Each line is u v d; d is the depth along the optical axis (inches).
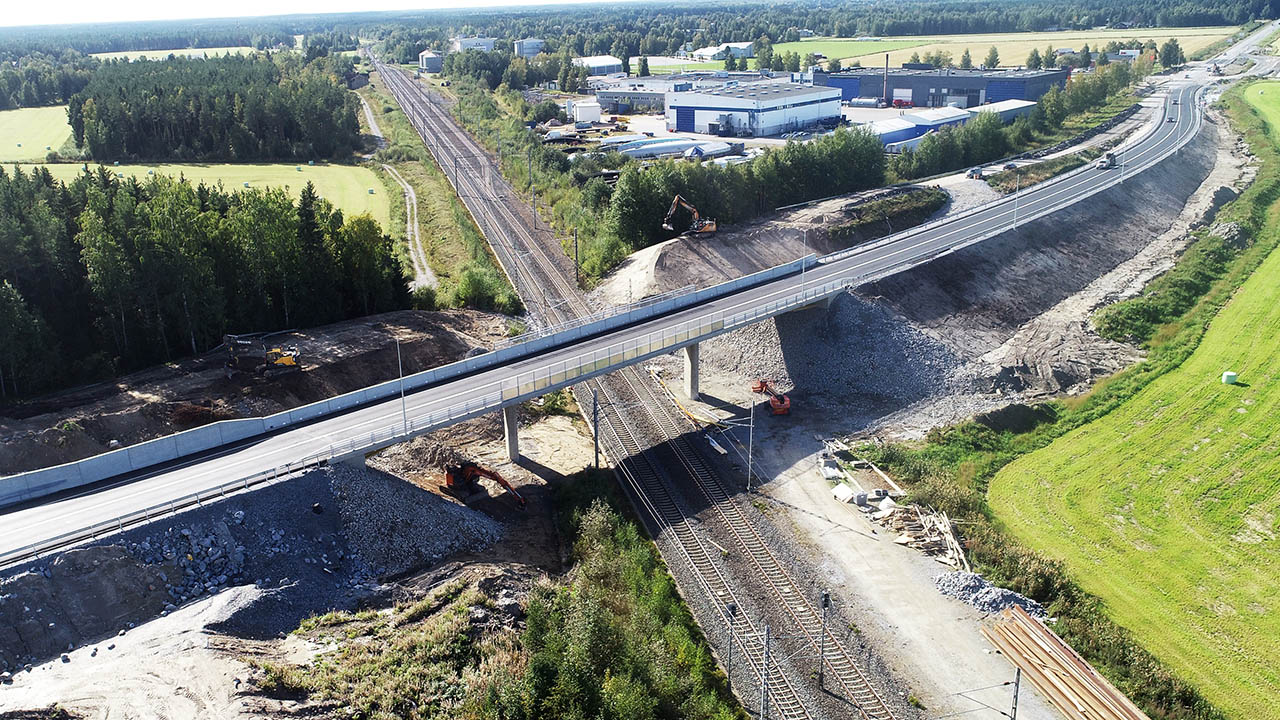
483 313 4072.3
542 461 3011.8
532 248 5068.9
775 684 2028.8
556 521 2635.3
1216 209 5895.7
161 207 3346.5
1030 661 1870.1
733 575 2412.6
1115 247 5064.0
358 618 2089.1
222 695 1700.3
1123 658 2122.3
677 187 4987.7
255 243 3518.7
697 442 3159.5
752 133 7800.2
